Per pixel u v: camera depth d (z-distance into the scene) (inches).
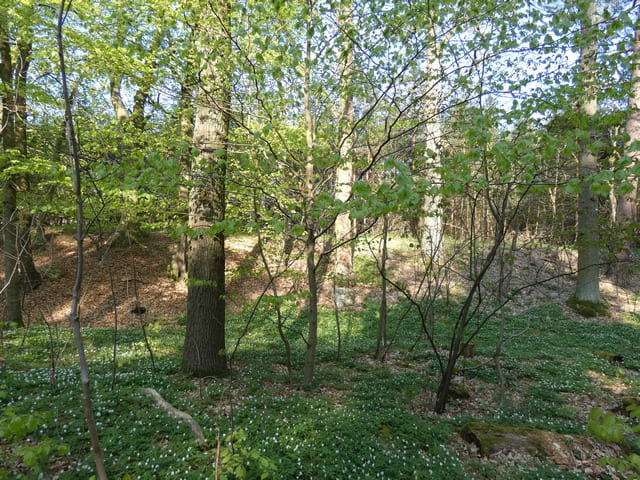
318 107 296.8
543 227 370.0
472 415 254.2
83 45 296.4
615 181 180.1
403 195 110.8
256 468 165.8
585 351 414.3
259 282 706.8
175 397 238.5
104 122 390.3
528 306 591.8
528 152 136.7
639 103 566.9
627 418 252.2
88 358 332.2
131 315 579.8
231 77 246.2
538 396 288.5
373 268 740.7
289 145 335.9
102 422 195.2
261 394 262.4
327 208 176.7
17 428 89.7
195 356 292.7
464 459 193.3
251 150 251.0
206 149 273.9
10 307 429.1
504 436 203.2
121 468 159.0
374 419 223.6
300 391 280.8
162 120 461.7
